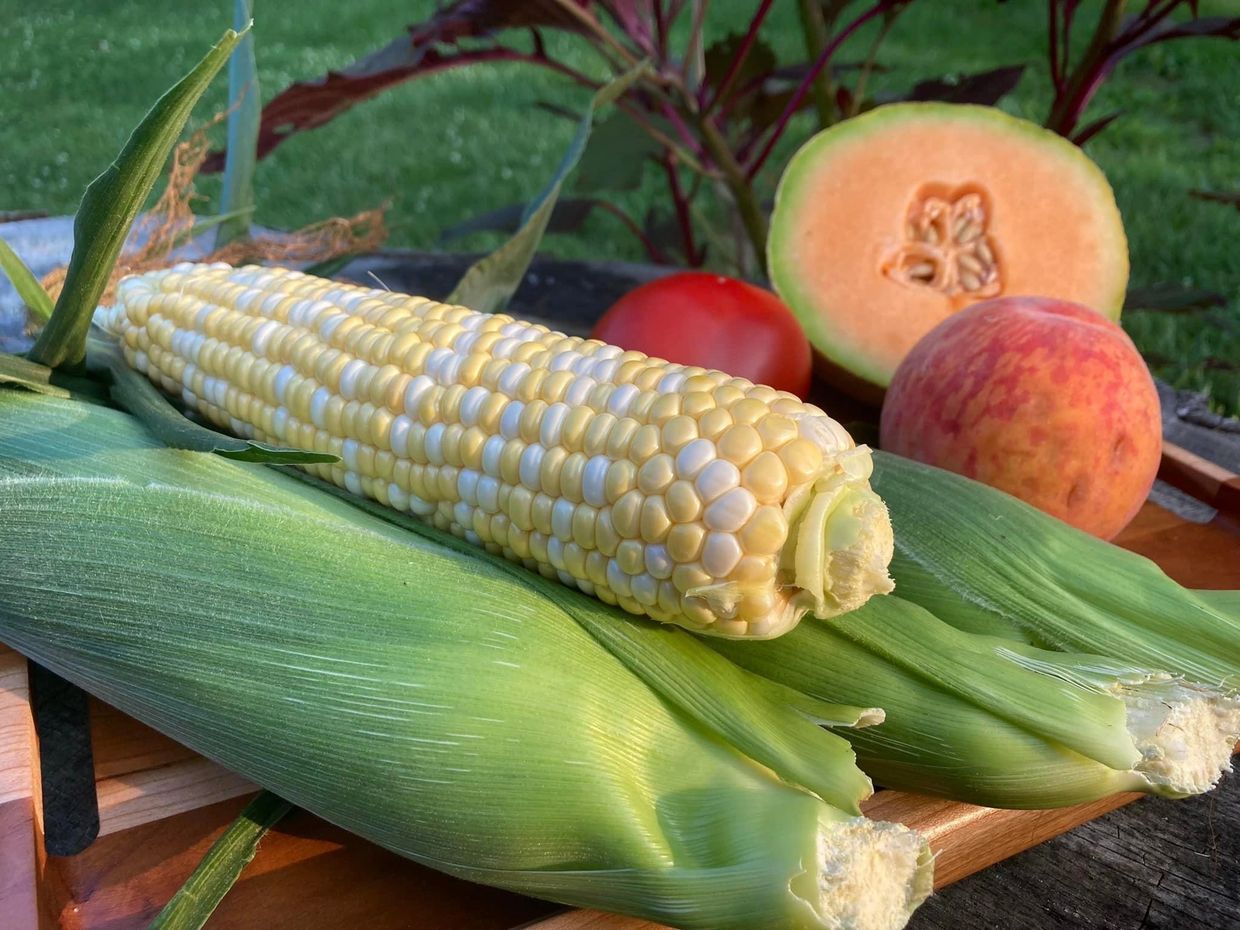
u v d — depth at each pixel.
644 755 0.19
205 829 0.22
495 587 0.20
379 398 0.23
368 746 0.18
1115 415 0.27
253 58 0.36
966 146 0.37
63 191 0.70
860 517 0.18
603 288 0.50
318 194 0.77
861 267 0.37
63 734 0.24
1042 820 0.22
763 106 0.56
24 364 0.25
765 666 0.21
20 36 1.01
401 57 0.44
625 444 0.19
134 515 0.21
